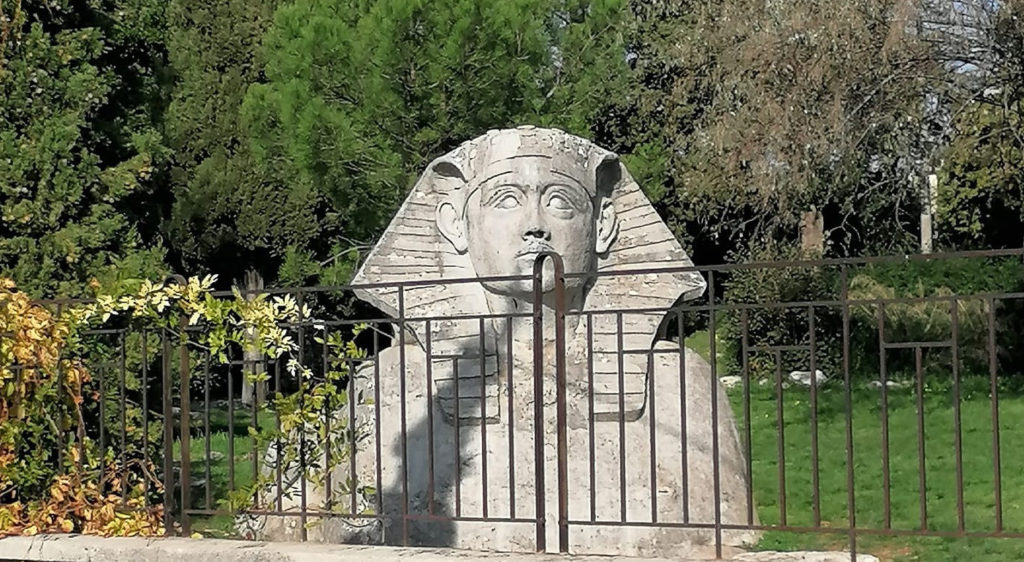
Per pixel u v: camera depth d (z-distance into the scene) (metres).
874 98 13.87
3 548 5.01
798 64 13.71
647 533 5.97
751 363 16.19
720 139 14.27
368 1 13.20
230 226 19.42
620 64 15.39
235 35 19.98
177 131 19.05
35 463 5.43
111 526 5.16
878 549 6.62
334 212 18.84
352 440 5.05
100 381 5.54
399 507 6.11
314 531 6.22
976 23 13.56
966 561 6.21
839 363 15.88
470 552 4.44
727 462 6.50
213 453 12.16
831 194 15.14
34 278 8.27
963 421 11.67
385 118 12.49
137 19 9.64
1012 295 4.02
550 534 5.95
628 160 14.94
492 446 6.35
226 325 5.15
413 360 6.90
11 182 8.23
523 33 12.32
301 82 12.49
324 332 5.22
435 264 7.20
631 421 6.50
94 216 8.59
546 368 6.64
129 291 5.29
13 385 5.21
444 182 7.28
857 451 10.34
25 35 8.38
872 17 13.53
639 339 6.86
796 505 8.13
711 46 16.20
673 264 7.05
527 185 6.72
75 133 8.45
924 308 15.55
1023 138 13.48
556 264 4.60
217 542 4.77
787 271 15.87
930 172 14.91
